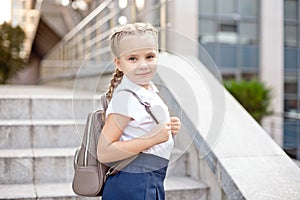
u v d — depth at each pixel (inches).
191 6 434.6
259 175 98.0
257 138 114.7
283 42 483.5
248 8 473.4
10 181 111.4
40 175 113.0
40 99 147.0
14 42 487.5
